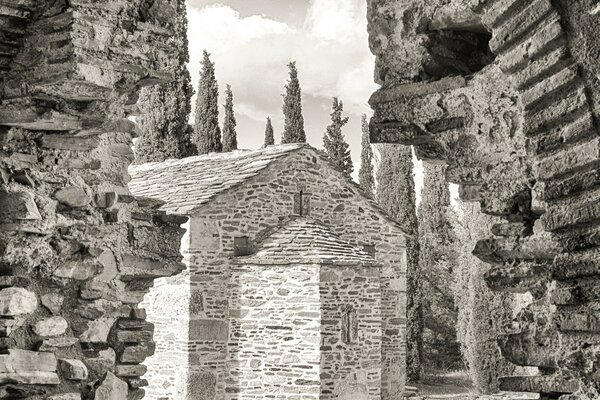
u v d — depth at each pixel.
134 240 7.34
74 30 6.40
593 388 4.20
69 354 6.89
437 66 5.25
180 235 7.65
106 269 7.13
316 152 22.00
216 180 21.17
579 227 4.30
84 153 7.11
